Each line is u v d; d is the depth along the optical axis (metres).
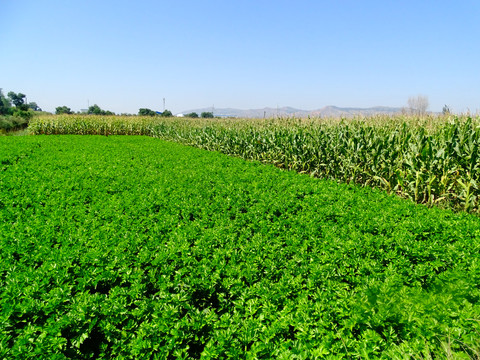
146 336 3.06
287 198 8.02
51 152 17.52
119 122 36.38
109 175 11.00
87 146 20.88
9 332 3.14
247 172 11.95
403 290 3.66
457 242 5.09
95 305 3.40
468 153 8.31
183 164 13.95
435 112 12.09
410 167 9.29
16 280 3.85
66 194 8.50
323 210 6.93
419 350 2.81
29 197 7.99
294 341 2.93
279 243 5.25
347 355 2.80
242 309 3.57
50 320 3.23
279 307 3.61
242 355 2.87
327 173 12.66
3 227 5.83
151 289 4.09
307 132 13.75
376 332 3.12
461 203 8.33
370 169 10.88
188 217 6.74
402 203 7.67
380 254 4.81
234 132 19.66
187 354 2.91
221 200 7.81
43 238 5.29
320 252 4.94
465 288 3.72
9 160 14.08
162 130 33.91
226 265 4.46
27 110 66.19
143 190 8.95
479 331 2.97
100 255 4.57
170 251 4.76
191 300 3.83
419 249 4.86
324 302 3.48
